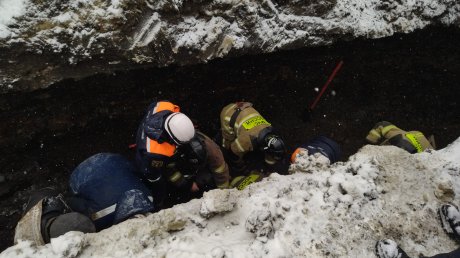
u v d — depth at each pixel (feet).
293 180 6.31
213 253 4.84
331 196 5.73
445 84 14.05
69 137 9.93
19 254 4.97
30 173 9.80
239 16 9.11
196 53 9.10
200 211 5.50
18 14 7.45
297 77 12.25
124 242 5.22
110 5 7.90
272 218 5.47
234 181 10.62
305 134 13.46
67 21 7.77
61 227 5.46
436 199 5.90
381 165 6.16
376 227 5.52
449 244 5.53
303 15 10.04
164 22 8.45
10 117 8.64
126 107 10.08
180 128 7.68
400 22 11.39
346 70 12.74
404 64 13.16
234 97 11.73
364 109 14.08
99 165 7.08
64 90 8.77
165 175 9.17
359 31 10.80
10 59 7.65
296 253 5.12
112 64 8.66
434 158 6.46
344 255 5.21
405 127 14.64
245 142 9.39
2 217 9.61
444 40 12.60
